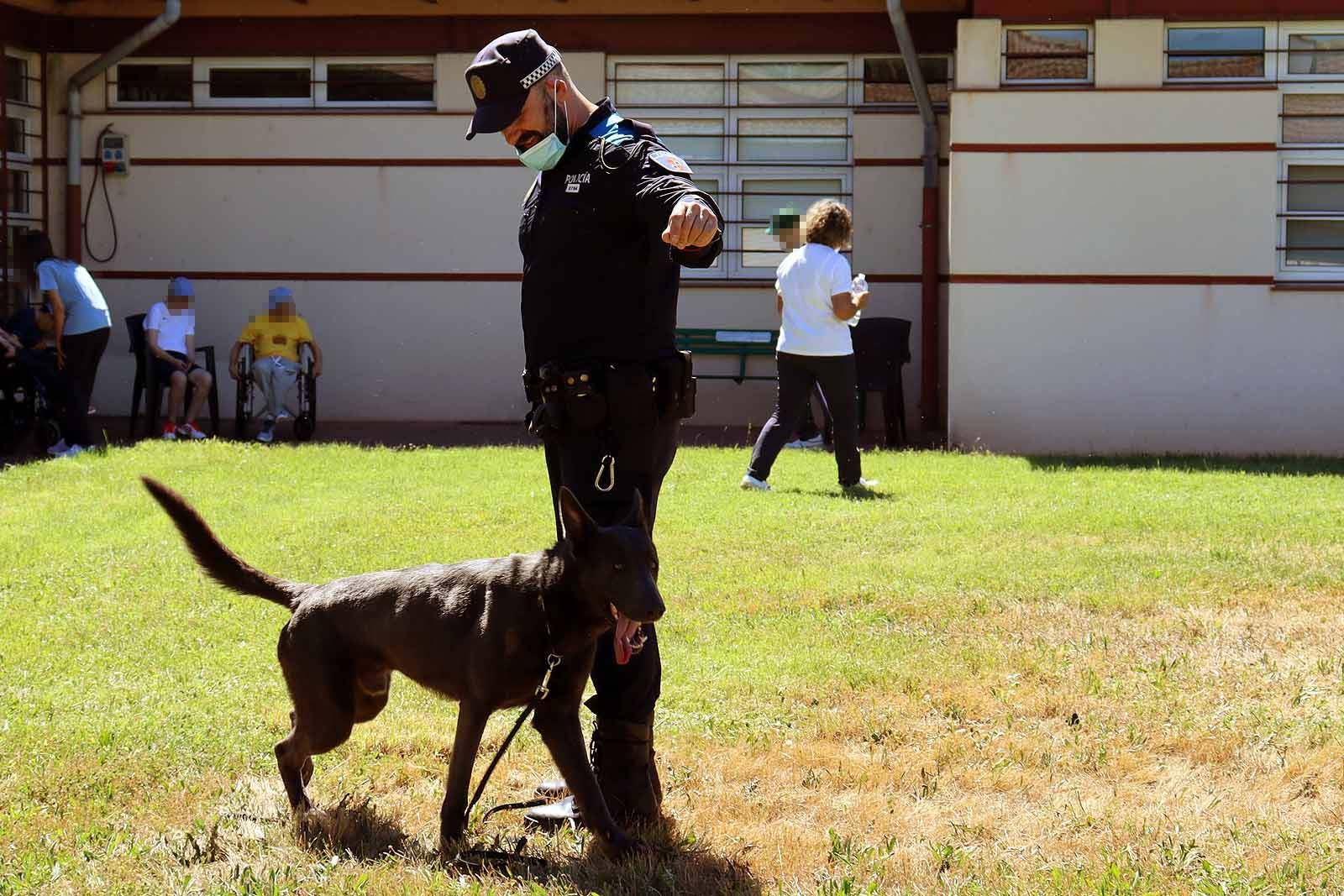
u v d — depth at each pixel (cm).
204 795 447
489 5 1557
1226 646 616
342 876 374
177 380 1350
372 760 484
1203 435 1371
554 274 407
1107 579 749
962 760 480
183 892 361
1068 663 593
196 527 425
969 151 1373
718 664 600
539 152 404
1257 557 796
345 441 1407
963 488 1080
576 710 391
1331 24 1356
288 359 1383
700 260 362
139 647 630
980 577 759
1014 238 1375
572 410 401
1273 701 534
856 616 686
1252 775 457
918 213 1552
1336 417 1359
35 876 367
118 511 974
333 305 1602
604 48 1554
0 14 1512
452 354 1598
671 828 416
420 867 382
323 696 409
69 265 1258
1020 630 654
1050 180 1369
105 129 1599
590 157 402
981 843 402
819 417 1554
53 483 1078
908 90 1552
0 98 1495
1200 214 1359
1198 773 461
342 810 423
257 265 1602
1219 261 1360
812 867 384
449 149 1576
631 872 374
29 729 502
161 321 1369
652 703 418
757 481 1070
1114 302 1371
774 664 598
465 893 363
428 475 1135
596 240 400
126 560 818
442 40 1569
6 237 1504
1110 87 1357
